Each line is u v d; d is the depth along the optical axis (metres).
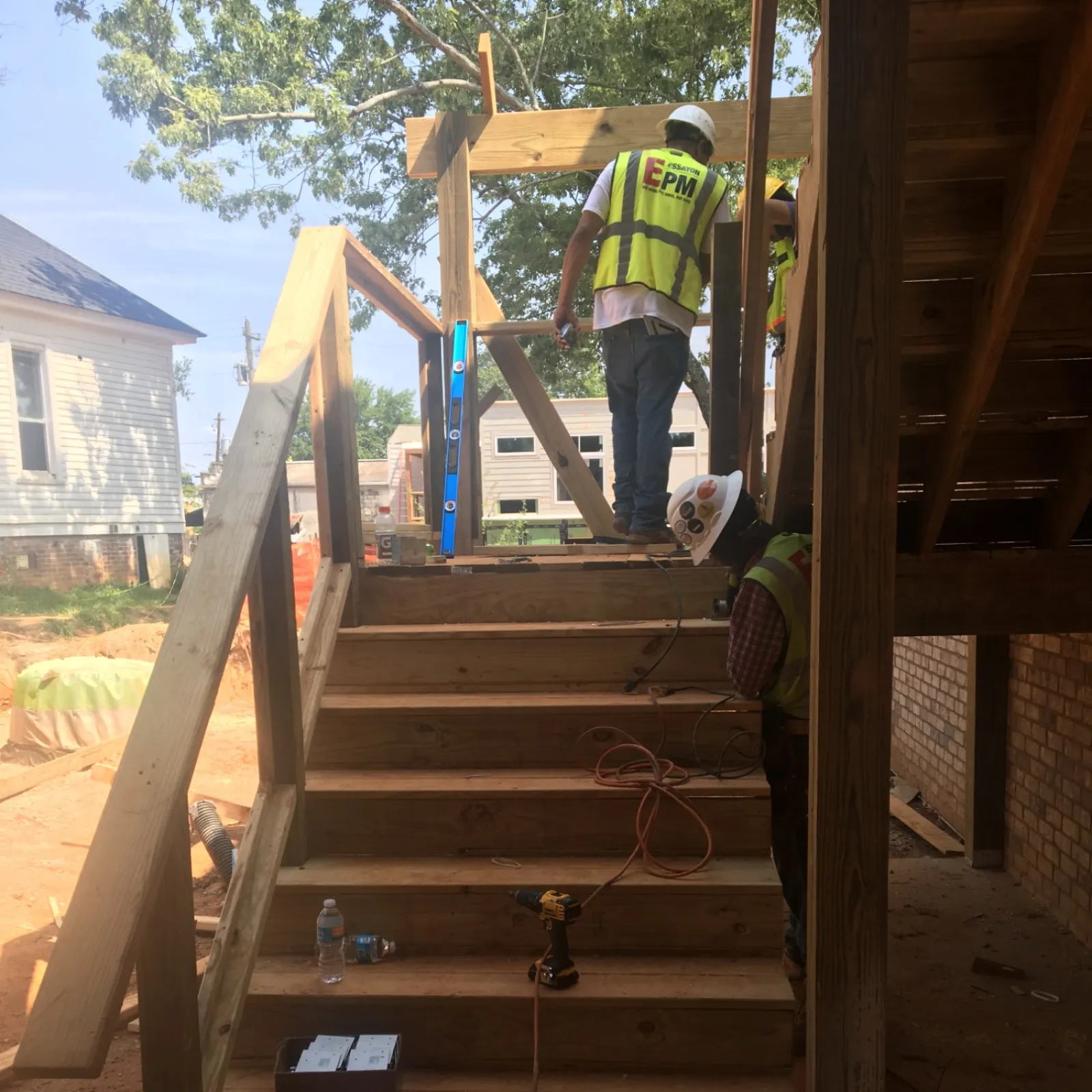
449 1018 2.38
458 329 4.20
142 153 10.65
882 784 1.87
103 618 11.86
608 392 4.04
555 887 2.51
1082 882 4.06
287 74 11.12
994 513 3.58
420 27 11.20
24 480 13.36
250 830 2.56
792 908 2.96
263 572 2.60
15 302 13.00
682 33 10.71
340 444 3.14
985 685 4.88
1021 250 2.35
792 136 4.59
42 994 1.35
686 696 2.91
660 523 3.88
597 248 10.91
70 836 4.99
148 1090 1.77
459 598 3.27
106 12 10.49
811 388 3.04
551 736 2.88
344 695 3.07
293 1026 2.40
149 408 15.63
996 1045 3.26
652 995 2.32
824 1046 1.94
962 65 2.18
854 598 1.82
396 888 2.54
